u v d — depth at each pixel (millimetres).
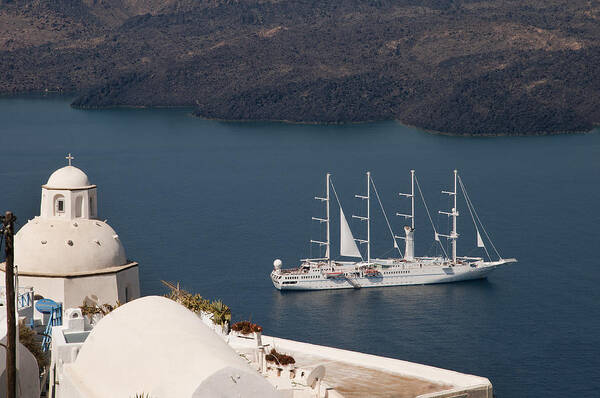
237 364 66250
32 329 99375
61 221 111188
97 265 110438
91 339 72812
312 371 78438
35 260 108875
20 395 74562
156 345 68312
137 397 65000
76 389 69188
